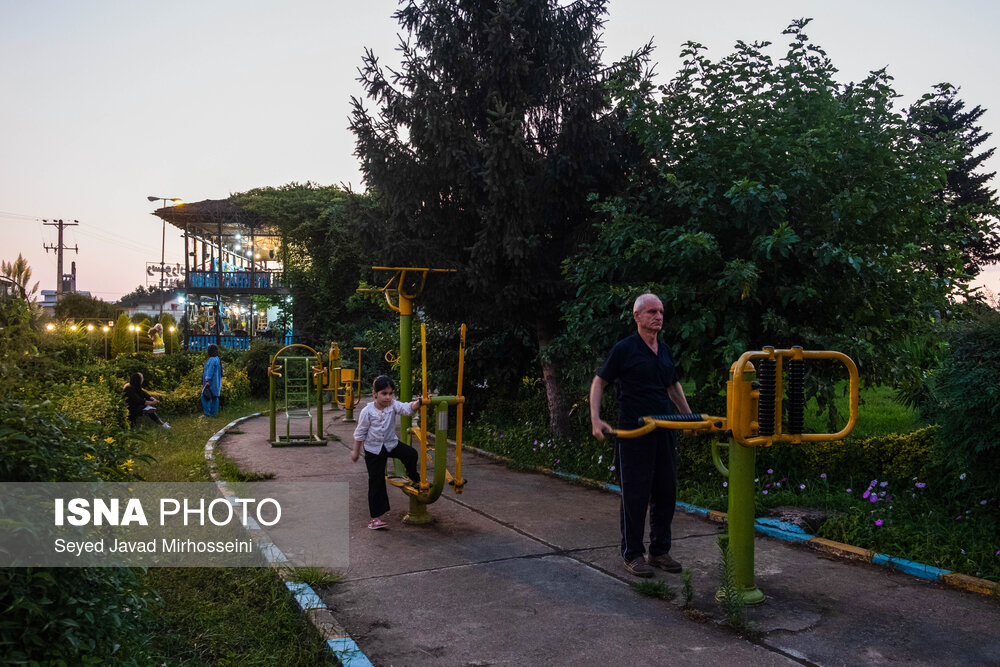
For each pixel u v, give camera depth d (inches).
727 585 160.4
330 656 142.0
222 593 178.4
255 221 1227.9
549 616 164.4
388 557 211.0
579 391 398.6
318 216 1155.9
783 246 250.4
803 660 140.9
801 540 222.8
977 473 209.5
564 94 356.2
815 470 281.0
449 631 156.1
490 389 522.6
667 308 292.8
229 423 574.6
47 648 100.5
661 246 275.9
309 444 466.3
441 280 365.4
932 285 291.1
